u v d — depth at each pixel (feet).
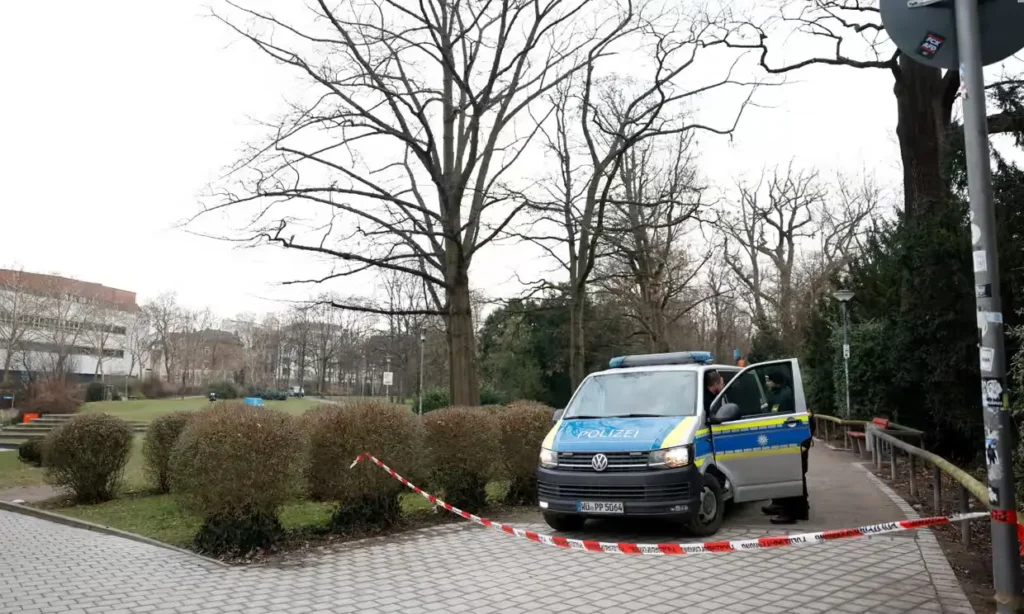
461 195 60.39
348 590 21.17
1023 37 14.71
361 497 30.07
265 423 26.71
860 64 56.85
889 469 48.83
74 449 42.57
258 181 55.16
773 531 28.12
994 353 14.65
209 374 305.53
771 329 135.74
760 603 19.01
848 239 142.61
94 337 241.35
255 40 54.39
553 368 128.36
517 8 58.80
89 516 37.24
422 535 29.55
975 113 14.66
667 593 20.20
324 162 57.00
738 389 30.48
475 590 20.98
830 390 83.87
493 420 35.88
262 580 22.48
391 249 61.16
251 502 26.22
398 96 55.36
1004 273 32.22
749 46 60.85
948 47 15.29
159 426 46.03
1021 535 16.58
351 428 29.71
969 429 41.47
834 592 19.80
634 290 118.52
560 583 21.56
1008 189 33.24
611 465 26.21
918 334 42.65
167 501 42.01
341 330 271.08
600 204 71.97
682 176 107.55
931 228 40.63
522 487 37.29
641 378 30.89
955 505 33.86
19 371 206.08
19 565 24.80
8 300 189.88
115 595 20.83
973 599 18.62
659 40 62.23
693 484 25.91
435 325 139.33
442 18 62.23
